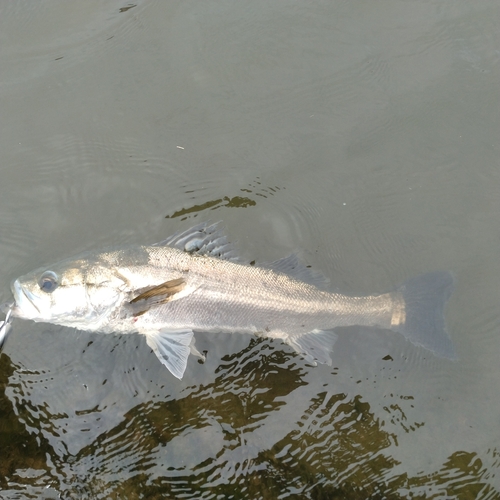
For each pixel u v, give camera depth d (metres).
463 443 0.82
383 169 1.02
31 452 0.81
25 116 1.07
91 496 0.79
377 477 0.81
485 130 1.04
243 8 1.17
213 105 1.08
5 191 1.01
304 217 0.99
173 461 0.81
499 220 0.96
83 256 0.89
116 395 0.85
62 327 0.89
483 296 0.92
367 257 0.96
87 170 1.03
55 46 1.14
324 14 1.16
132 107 1.08
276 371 0.87
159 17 1.17
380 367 0.87
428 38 1.12
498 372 0.86
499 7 1.14
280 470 0.81
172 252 0.89
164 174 1.03
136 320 0.88
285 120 1.07
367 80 1.09
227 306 0.88
